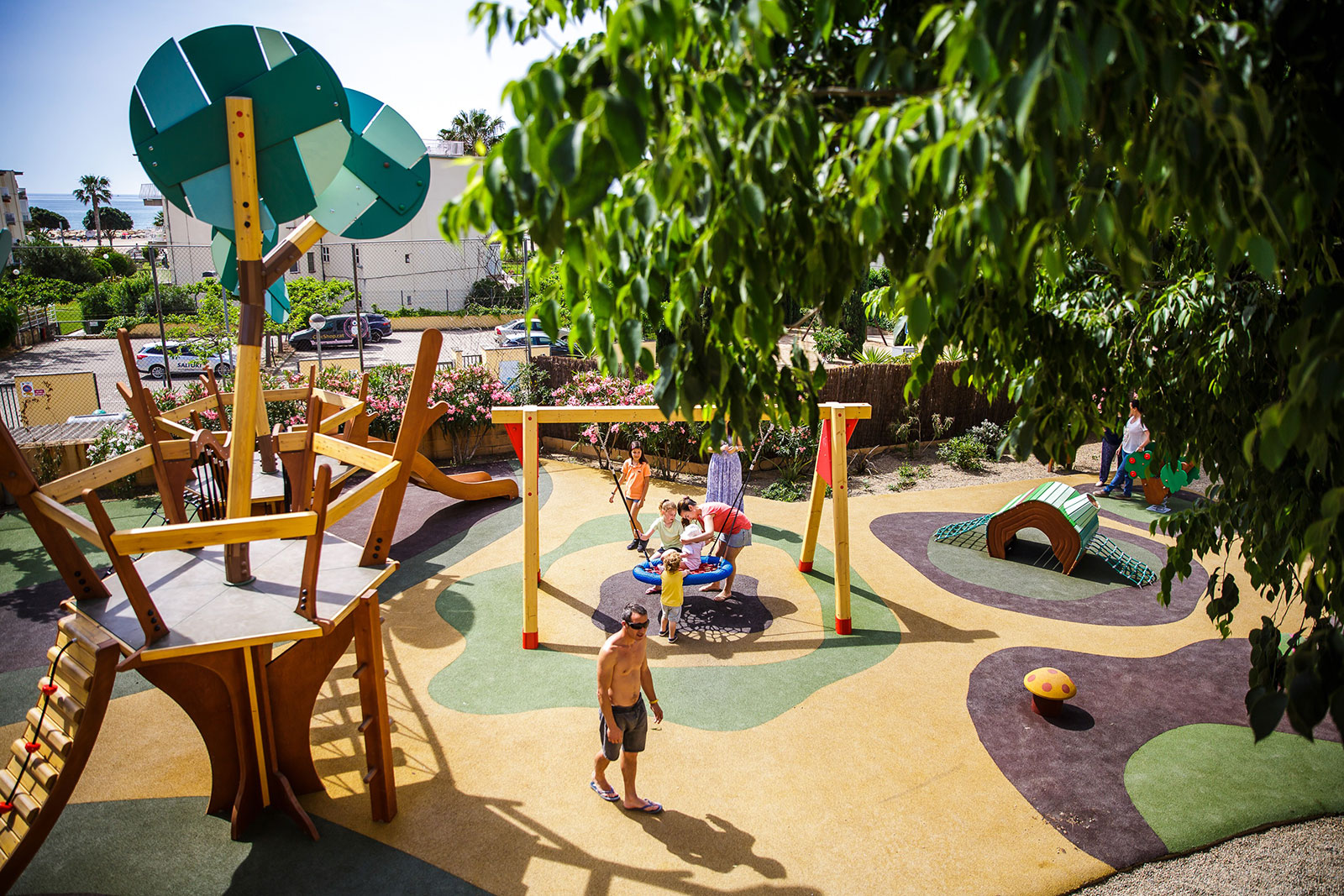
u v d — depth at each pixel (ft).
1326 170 7.20
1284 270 10.30
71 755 14.89
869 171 7.00
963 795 19.56
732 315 8.44
